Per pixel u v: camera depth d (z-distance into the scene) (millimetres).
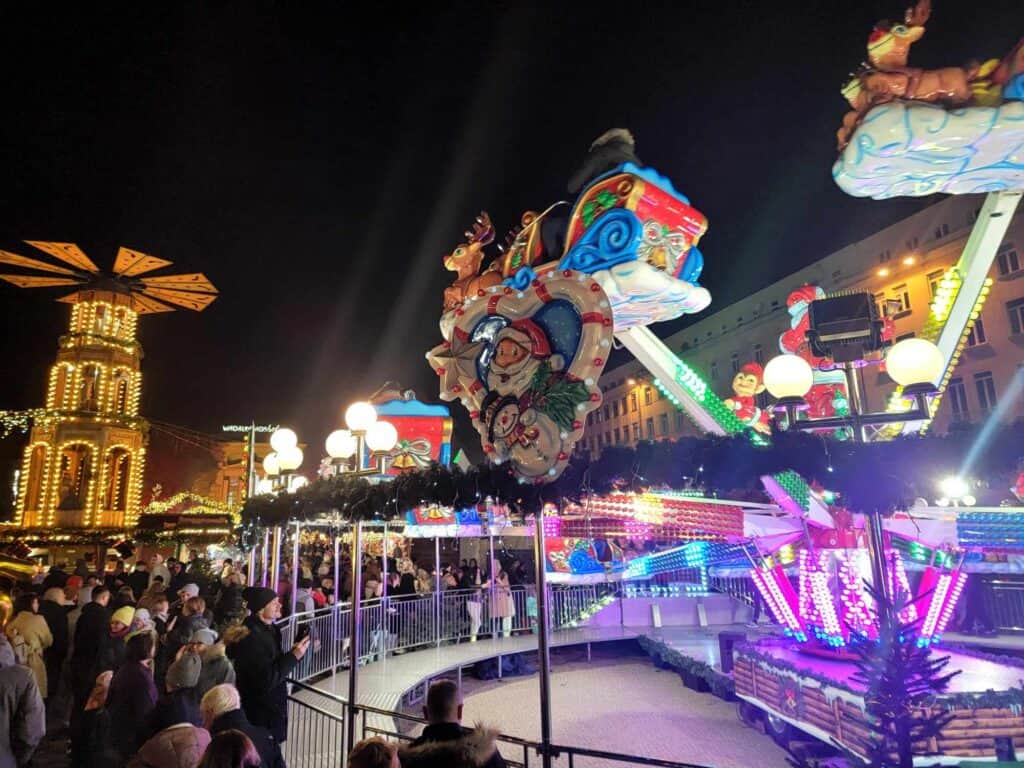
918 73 4094
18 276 30375
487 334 5457
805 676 7180
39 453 31359
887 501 4191
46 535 29281
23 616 7914
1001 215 6121
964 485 4305
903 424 6594
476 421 5477
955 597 7211
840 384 7820
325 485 7562
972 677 7086
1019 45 3936
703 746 8094
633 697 10812
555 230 6867
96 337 31828
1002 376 24656
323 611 11406
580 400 4730
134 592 12836
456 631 13531
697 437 4875
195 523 29328
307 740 7504
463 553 21562
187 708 4551
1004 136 4023
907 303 27500
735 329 37594
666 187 6582
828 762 6480
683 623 15211
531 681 12305
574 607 14828
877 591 4105
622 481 4832
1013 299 24562
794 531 7793
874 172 4453
